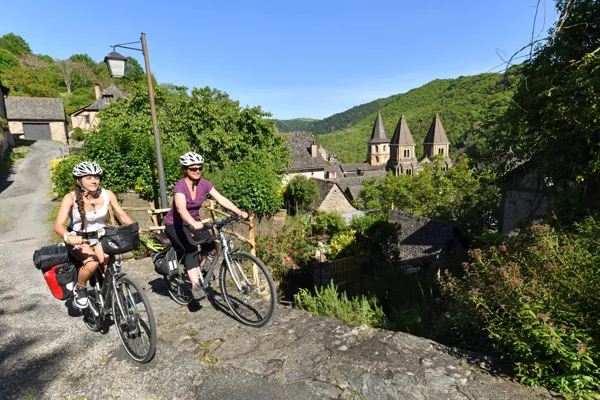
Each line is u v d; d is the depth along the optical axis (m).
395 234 17.19
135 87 19.14
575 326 2.47
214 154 19.55
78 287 3.34
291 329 3.41
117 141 12.05
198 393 2.64
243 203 14.13
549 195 7.09
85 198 2.96
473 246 10.81
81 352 3.35
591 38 5.07
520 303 2.65
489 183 9.34
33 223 11.70
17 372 3.08
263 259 9.73
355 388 2.55
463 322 3.46
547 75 5.63
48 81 70.00
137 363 3.07
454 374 2.61
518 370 2.58
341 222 19.23
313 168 52.56
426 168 38.50
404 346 3.01
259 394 2.57
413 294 6.78
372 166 111.00
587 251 3.22
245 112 20.83
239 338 3.31
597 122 4.95
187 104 19.50
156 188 12.31
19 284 5.66
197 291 3.35
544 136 6.27
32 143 41.12
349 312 4.26
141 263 5.89
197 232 3.34
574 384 2.31
